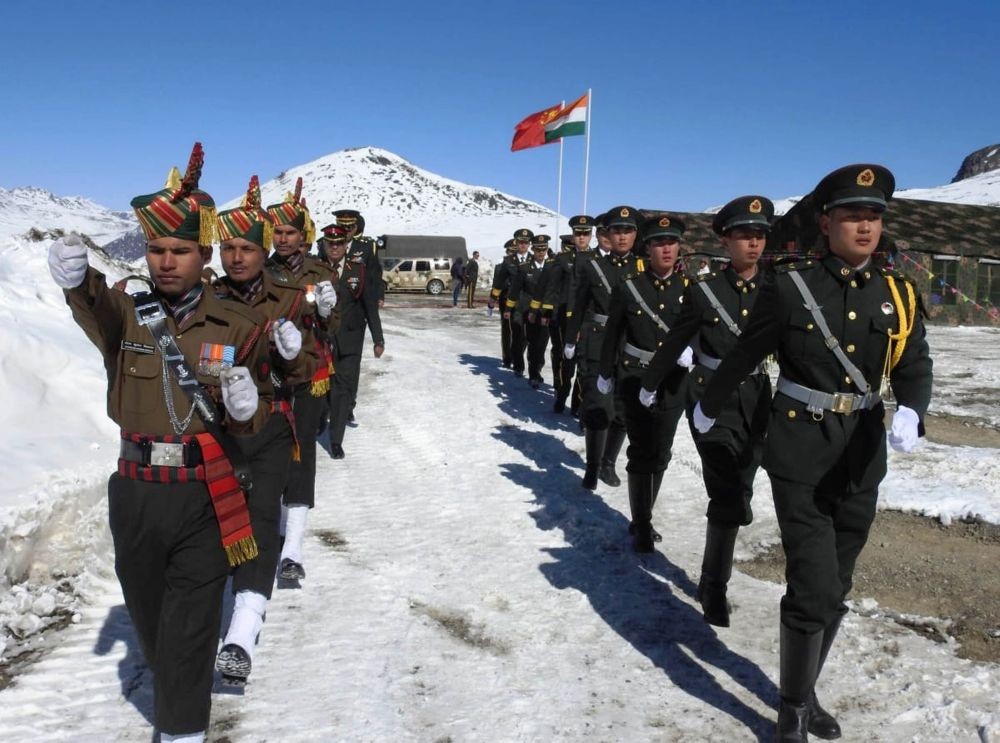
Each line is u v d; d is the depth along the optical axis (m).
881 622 4.21
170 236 2.71
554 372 9.41
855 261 3.17
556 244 66.81
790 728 3.11
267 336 2.96
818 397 3.15
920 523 5.62
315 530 5.58
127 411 2.76
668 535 5.54
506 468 7.16
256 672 3.67
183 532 2.77
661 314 5.12
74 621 4.04
